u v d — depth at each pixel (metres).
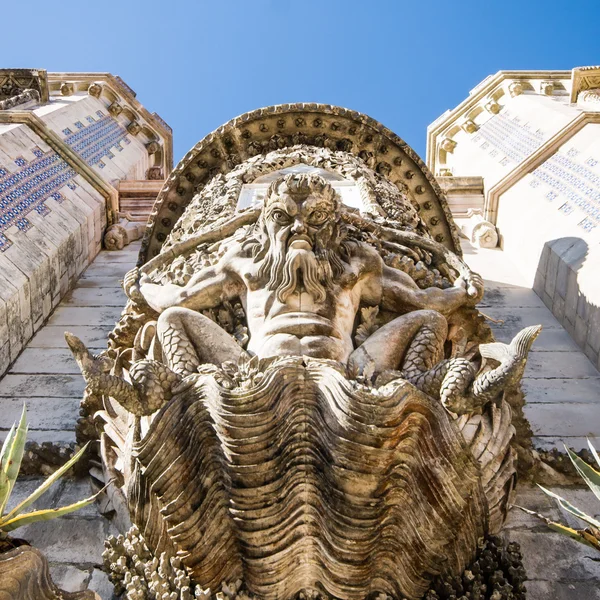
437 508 3.45
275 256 4.24
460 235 11.05
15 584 3.09
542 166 10.47
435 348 4.08
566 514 4.93
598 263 7.59
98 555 4.54
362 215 5.56
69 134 11.95
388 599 3.55
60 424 5.99
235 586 3.45
